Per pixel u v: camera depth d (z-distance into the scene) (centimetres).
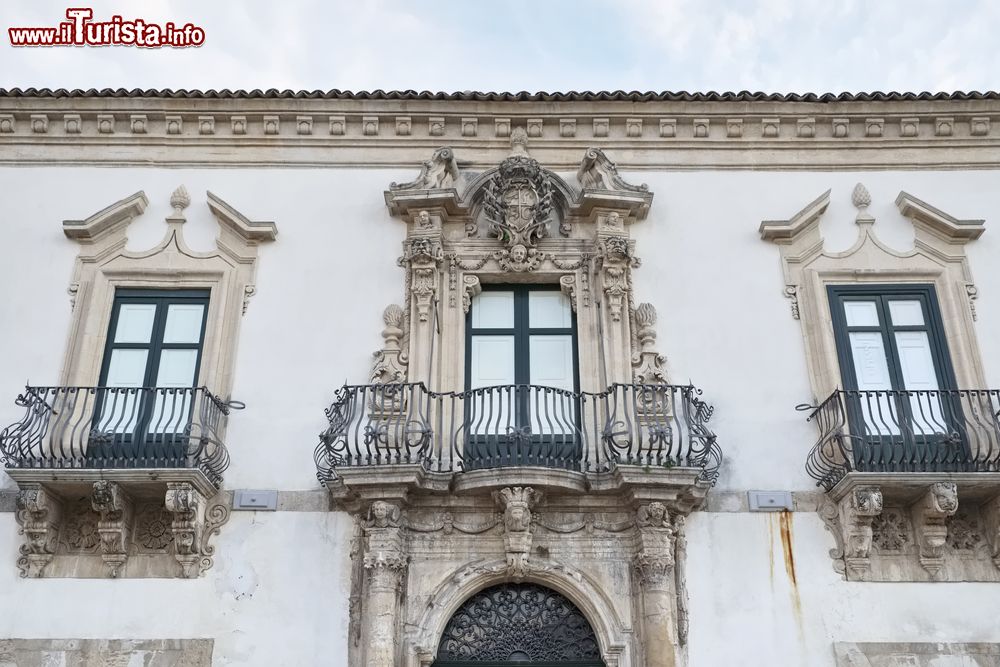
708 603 1095
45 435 1141
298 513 1132
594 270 1265
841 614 1091
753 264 1285
